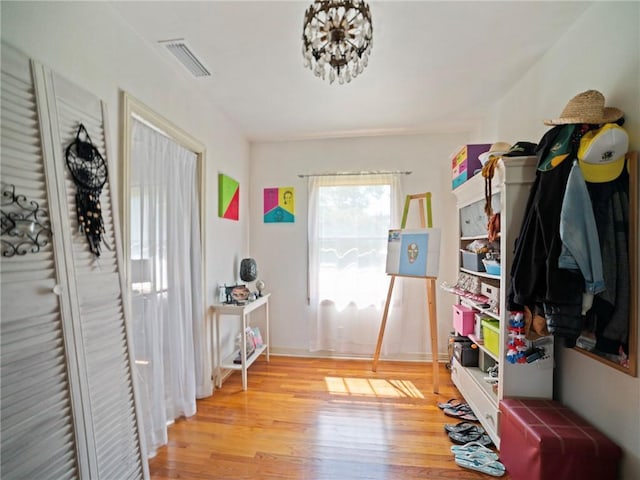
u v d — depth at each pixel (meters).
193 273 2.37
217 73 2.11
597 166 1.33
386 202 3.28
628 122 1.32
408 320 3.29
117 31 1.56
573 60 1.66
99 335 1.33
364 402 2.39
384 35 1.71
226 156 2.89
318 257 3.37
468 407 2.28
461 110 2.71
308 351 3.44
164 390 2.00
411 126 3.08
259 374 2.93
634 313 1.26
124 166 1.59
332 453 1.80
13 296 1.01
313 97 2.47
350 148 3.39
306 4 1.48
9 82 1.03
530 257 1.52
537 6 1.51
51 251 1.14
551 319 1.37
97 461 1.24
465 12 1.54
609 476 1.31
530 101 2.09
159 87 1.90
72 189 1.25
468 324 2.44
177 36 1.72
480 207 2.34
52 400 1.11
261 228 3.53
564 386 1.69
